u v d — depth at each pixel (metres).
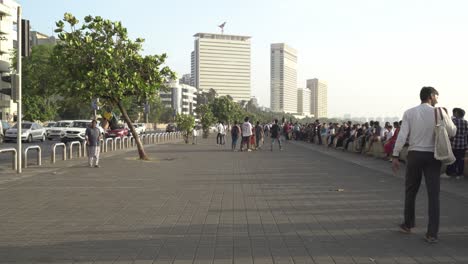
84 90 19.12
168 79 21.38
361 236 7.11
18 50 15.20
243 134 29.66
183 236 7.11
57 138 43.88
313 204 9.96
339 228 7.66
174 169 17.44
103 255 6.07
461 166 14.09
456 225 7.82
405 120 6.99
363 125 27.39
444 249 6.33
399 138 6.99
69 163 19.44
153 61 20.22
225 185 13.02
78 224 7.93
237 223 8.05
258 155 25.39
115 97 20.22
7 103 74.25
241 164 19.70
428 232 6.70
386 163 20.42
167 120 143.88
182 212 9.02
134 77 19.42
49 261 5.81
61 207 9.51
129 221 8.19
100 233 7.29
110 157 23.00
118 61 19.62
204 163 20.11
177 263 5.74
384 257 5.98
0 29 72.12
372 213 8.95
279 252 6.22
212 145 36.84
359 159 22.69
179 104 161.50
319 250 6.32
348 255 6.07
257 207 9.59
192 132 39.72
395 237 7.03
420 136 6.86
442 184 12.91
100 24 19.55
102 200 10.39
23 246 6.51
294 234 7.25
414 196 7.18
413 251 6.24
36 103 61.88
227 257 6.00
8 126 39.56
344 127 31.30
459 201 10.20
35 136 38.03
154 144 37.97
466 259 5.88
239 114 103.25
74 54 18.95
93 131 17.97
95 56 19.00
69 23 19.33
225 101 93.56
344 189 12.26
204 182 13.67
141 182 13.59
